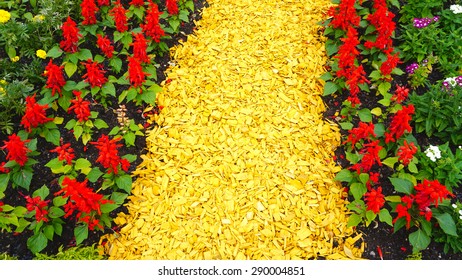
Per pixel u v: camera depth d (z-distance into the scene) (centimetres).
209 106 191
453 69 193
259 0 225
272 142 182
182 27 214
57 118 178
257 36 212
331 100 194
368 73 200
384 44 192
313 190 172
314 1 224
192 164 177
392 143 175
